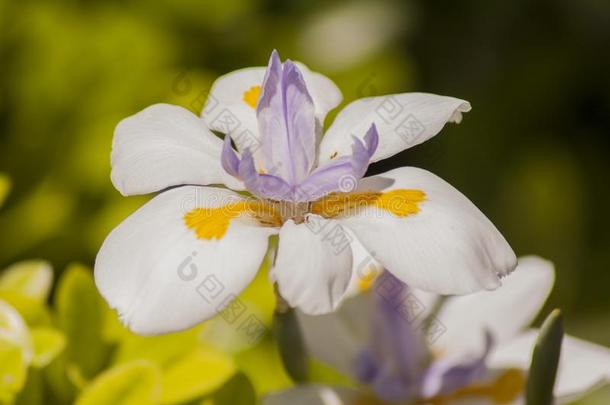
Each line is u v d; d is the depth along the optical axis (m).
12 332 0.50
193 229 0.44
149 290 0.43
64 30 0.73
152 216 0.45
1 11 0.72
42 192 0.69
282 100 0.46
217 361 0.52
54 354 0.51
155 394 0.50
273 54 0.46
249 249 0.44
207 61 0.82
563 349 0.52
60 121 0.71
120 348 0.53
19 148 0.71
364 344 0.52
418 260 0.44
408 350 0.51
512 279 0.53
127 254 0.44
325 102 0.48
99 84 0.72
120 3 0.80
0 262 0.68
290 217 0.46
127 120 0.47
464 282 0.43
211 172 0.46
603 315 0.93
